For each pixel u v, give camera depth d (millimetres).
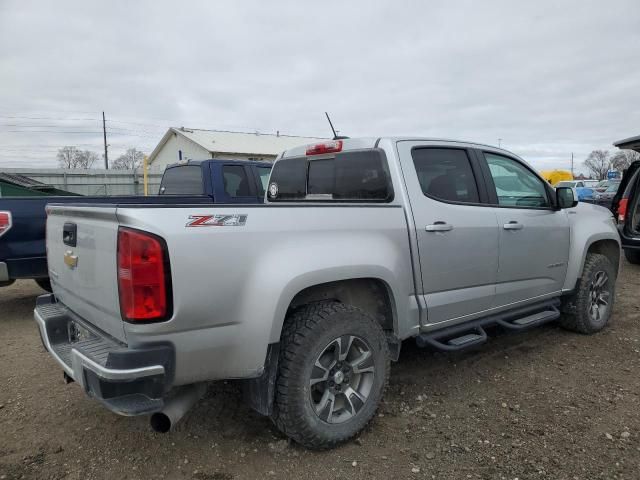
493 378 4070
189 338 2463
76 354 2496
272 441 3088
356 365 3078
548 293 4641
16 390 3830
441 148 3875
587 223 5070
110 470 2809
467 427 3283
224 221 2562
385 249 3229
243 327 2604
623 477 2738
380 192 3588
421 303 3490
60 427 3273
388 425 3311
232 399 3660
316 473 2785
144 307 2334
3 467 2822
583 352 4652
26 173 23922
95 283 2637
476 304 3912
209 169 7566
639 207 8383
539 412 3484
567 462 2879
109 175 25609
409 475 2773
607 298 5301
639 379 4047
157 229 2350
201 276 2453
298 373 2781
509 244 4105
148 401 2406
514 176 4410
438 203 3639
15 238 5434
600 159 81812
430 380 4031
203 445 3057
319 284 3027
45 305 3422
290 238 2801
